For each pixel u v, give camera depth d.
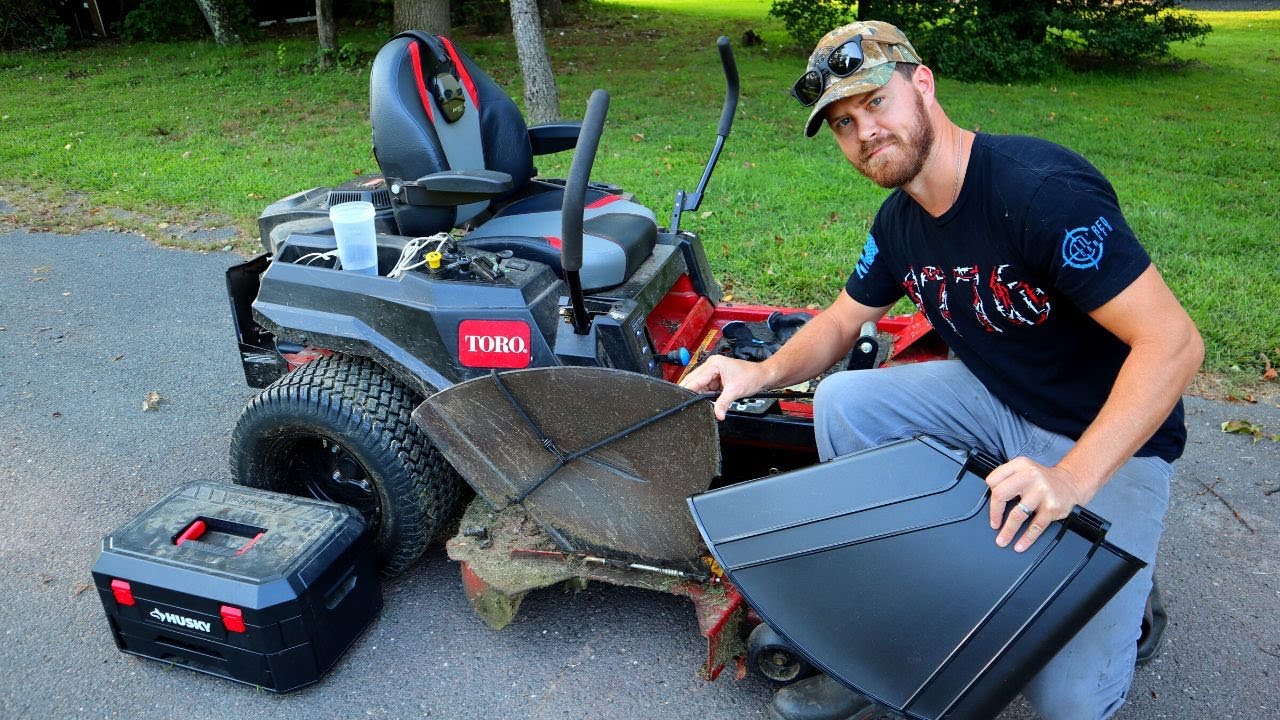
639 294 3.07
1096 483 1.80
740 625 2.61
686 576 2.58
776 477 2.10
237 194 7.41
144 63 14.60
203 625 2.57
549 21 18.62
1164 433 2.14
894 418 2.40
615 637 2.86
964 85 12.63
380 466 2.77
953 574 1.91
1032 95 11.89
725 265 5.52
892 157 2.05
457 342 2.75
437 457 2.87
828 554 2.01
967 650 1.92
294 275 2.93
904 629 1.96
